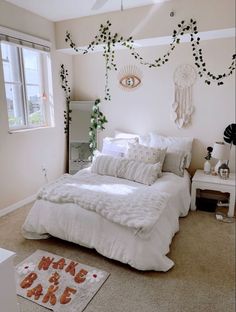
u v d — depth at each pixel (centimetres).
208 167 325
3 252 99
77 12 323
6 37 285
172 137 350
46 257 220
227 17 270
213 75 323
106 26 329
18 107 330
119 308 167
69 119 410
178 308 167
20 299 174
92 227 214
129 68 369
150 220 196
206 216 299
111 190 245
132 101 378
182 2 285
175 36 297
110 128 402
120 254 200
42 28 338
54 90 376
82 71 405
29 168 340
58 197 232
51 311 165
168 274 199
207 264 211
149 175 277
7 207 309
